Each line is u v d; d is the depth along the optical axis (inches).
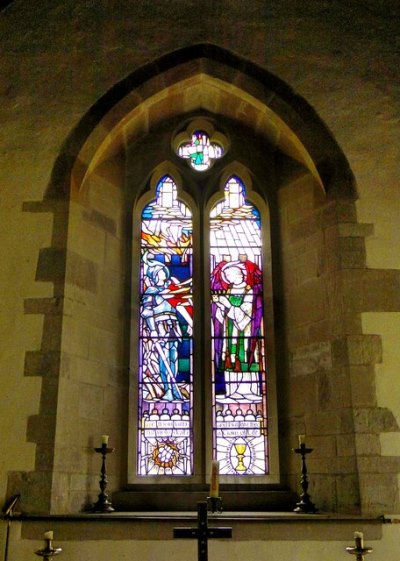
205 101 246.2
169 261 238.2
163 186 248.8
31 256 203.2
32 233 205.5
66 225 207.2
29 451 185.2
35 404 189.0
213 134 252.7
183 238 241.4
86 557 176.9
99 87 222.4
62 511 185.2
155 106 235.5
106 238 226.5
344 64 225.8
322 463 199.8
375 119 219.9
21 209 207.5
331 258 210.1
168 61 225.6
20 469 183.6
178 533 155.9
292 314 224.5
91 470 201.2
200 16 230.4
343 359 197.2
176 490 211.0
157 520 179.2
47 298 199.2
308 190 229.8
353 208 209.9
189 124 253.0
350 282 201.9
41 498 181.5
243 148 249.6
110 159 238.8
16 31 226.2
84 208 218.8
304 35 228.8
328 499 194.4
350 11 230.4
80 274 209.3
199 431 217.6
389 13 229.6
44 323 196.5
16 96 219.5
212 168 248.1
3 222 205.5
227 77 227.8
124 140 240.2
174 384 223.8
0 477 182.9
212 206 245.6
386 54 226.2
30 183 210.5
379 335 197.0
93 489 200.7
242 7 231.8
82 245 213.6
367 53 226.5
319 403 205.5
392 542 178.5
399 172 213.9
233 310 232.5
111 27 228.4
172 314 231.3
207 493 208.7
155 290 234.4
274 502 207.3
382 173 213.8
